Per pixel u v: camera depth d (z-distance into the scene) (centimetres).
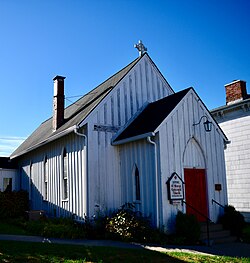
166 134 1417
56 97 2003
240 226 1435
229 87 2139
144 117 1655
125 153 1606
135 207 1495
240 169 1969
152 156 1415
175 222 1355
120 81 1736
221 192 1549
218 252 1116
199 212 1327
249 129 1934
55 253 996
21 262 883
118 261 938
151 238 1269
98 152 1603
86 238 1387
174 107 1460
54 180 1966
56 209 1908
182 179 1425
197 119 1533
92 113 1616
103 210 1563
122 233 1310
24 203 2334
